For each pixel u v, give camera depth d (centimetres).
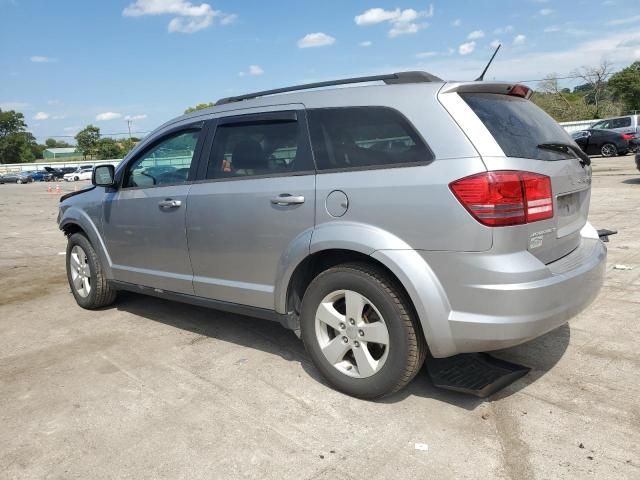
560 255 312
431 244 282
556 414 299
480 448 271
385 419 301
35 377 376
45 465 271
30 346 439
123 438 293
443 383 312
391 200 292
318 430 293
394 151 300
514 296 267
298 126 345
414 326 296
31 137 11006
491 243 268
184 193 405
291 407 319
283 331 448
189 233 403
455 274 277
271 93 375
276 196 342
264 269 358
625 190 1212
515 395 322
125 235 465
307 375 361
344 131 322
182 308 526
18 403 338
